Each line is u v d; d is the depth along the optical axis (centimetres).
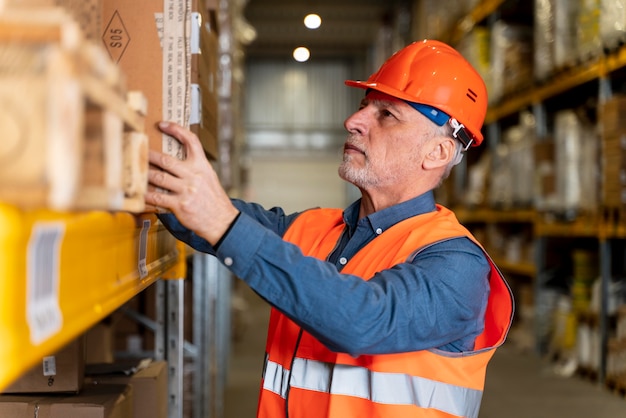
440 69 194
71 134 62
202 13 191
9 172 61
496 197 791
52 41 62
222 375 532
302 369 175
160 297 268
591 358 579
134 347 360
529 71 696
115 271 99
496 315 180
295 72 2003
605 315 548
